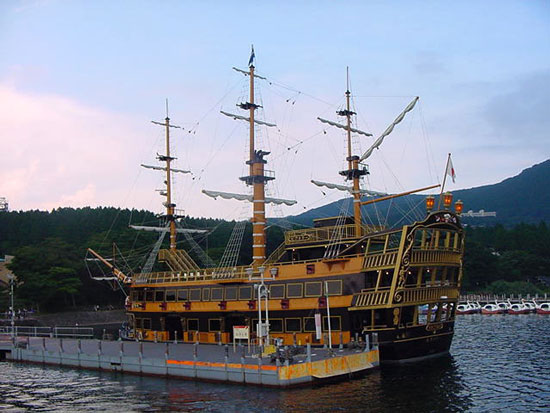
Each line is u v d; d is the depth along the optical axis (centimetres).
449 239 6212
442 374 5100
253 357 5069
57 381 5450
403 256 5384
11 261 14250
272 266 6456
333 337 5819
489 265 19012
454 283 6303
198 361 4991
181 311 7288
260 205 7438
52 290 13675
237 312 6669
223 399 4225
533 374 5119
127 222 19188
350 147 7300
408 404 4038
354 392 4381
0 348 7306
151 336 7800
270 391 4403
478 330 9506
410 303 5553
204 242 18688
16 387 5225
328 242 6341
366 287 5712
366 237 5859
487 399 4178
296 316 6106
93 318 14212
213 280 6919
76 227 18825
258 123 7894
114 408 4191
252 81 7869
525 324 10475
